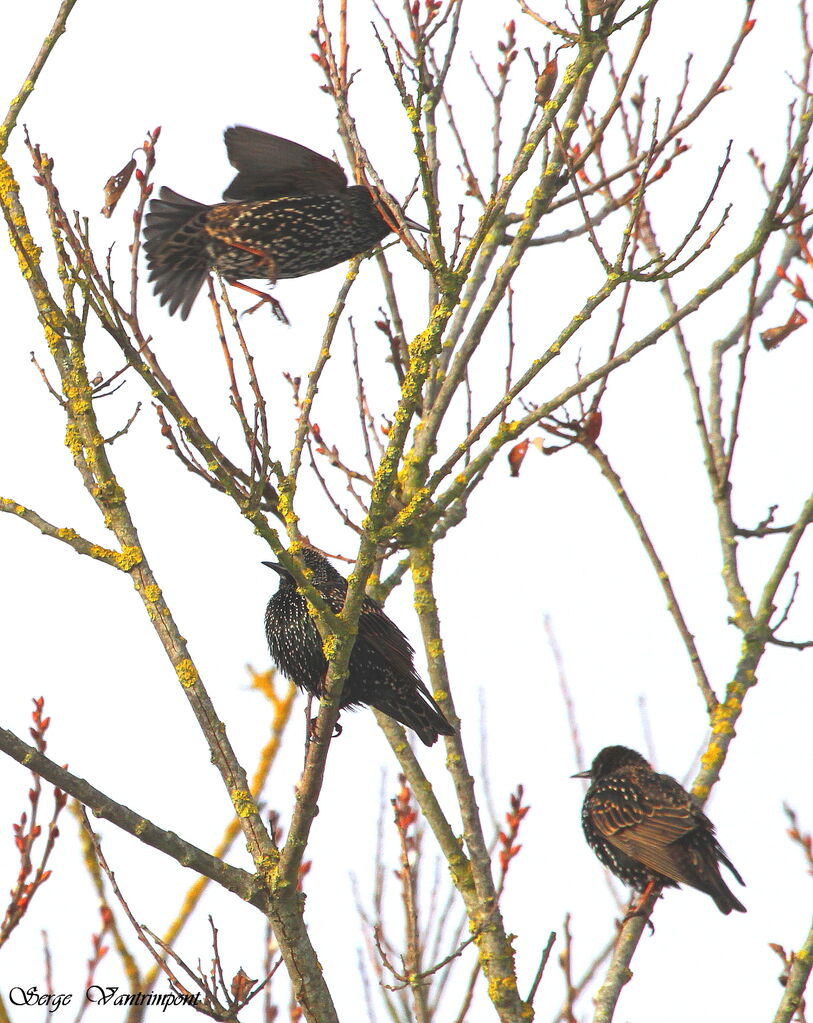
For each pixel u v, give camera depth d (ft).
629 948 33.01
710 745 36.99
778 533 37.76
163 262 36.94
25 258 28.35
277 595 38.70
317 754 27.99
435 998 31.99
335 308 33.53
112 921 33.45
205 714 28.66
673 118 32.65
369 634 36.86
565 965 30.50
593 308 29.09
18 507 29.45
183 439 25.75
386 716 37.42
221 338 25.67
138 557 29.30
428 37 35.81
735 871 37.68
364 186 35.29
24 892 30.09
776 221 32.17
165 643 28.96
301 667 38.45
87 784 26.58
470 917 33.47
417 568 37.06
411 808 35.09
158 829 27.27
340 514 36.94
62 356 29.76
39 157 25.61
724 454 38.01
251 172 36.19
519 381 29.01
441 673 36.24
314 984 27.73
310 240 36.29
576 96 34.94
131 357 25.13
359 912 34.83
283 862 27.91
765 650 36.94
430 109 36.76
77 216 25.02
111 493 29.58
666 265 28.84
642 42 32.68
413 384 27.78
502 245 39.24
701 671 37.27
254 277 36.99
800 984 29.50
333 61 34.17
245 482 25.88
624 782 39.24
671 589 37.81
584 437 37.88
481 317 34.91
